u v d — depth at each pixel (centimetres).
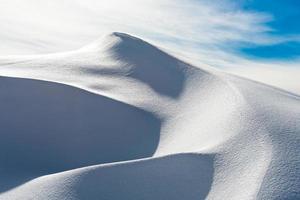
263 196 1334
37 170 2016
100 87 3012
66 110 2602
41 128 2408
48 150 2216
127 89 2967
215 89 2591
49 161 2123
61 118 2522
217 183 1518
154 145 2248
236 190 1429
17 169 1995
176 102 2683
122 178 1515
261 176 1429
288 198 1329
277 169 1468
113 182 1494
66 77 3206
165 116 2517
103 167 1559
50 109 2603
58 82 2875
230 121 1962
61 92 2773
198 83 2819
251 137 1728
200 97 2616
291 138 1722
